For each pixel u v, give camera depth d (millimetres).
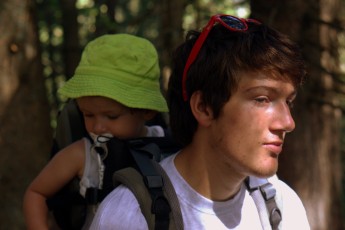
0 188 4594
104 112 2201
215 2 7352
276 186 1760
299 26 4984
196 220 1571
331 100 5125
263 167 1498
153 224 1497
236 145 1507
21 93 4715
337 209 5480
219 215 1597
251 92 1488
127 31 6816
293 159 5199
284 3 4949
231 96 1504
